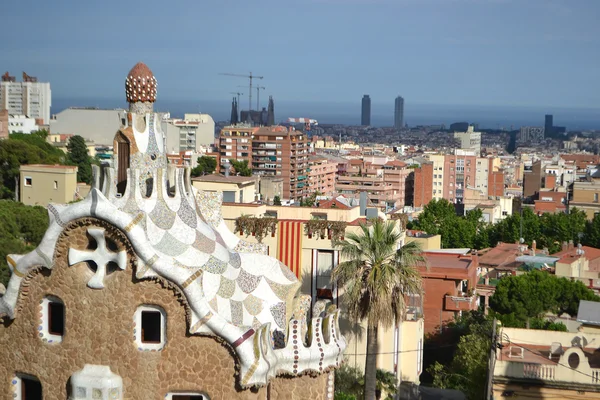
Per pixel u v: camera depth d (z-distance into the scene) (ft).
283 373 133.18
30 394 127.85
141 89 131.54
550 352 194.18
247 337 121.08
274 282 139.85
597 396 181.47
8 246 278.05
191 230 131.75
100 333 121.60
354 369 199.00
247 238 203.72
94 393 120.88
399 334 212.43
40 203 431.84
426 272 294.46
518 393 183.52
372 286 182.19
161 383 121.29
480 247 651.25
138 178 128.06
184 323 120.88
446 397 229.66
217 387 121.49
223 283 131.44
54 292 123.13
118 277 120.78
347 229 201.77
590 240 650.43
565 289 323.98
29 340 124.77
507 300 322.75
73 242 122.21
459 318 291.17
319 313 148.87
